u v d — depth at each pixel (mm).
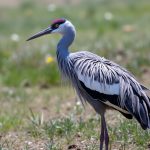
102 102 10977
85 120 13172
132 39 21422
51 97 16062
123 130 11938
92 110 14055
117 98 10711
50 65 17984
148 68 17984
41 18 28422
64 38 11742
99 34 23484
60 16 28484
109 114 13578
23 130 12945
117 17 27750
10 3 34156
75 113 13766
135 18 27344
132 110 10461
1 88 17250
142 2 31906
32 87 17344
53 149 11297
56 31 11852
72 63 11336
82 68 11117
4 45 22016
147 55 18859
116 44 20703
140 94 10602
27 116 14000
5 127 13141
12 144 11914
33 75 17828
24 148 11648
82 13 29469
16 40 22469
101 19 27188
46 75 17688
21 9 31625
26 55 19188
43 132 12352
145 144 11484
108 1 32812
